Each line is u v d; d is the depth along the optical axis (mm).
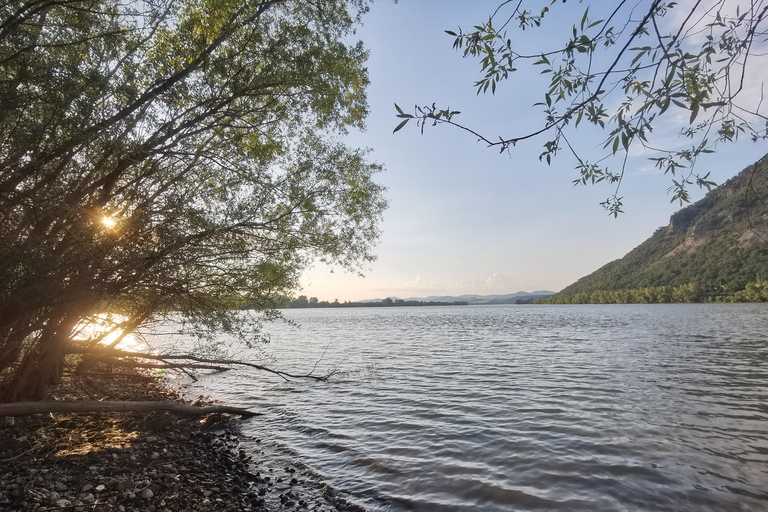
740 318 62531
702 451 9141
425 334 47812
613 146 2887
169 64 8016
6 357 8664
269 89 9602
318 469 8531
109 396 13773
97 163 7324
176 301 9594
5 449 8383
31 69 5621
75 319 8859
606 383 16797
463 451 9414
